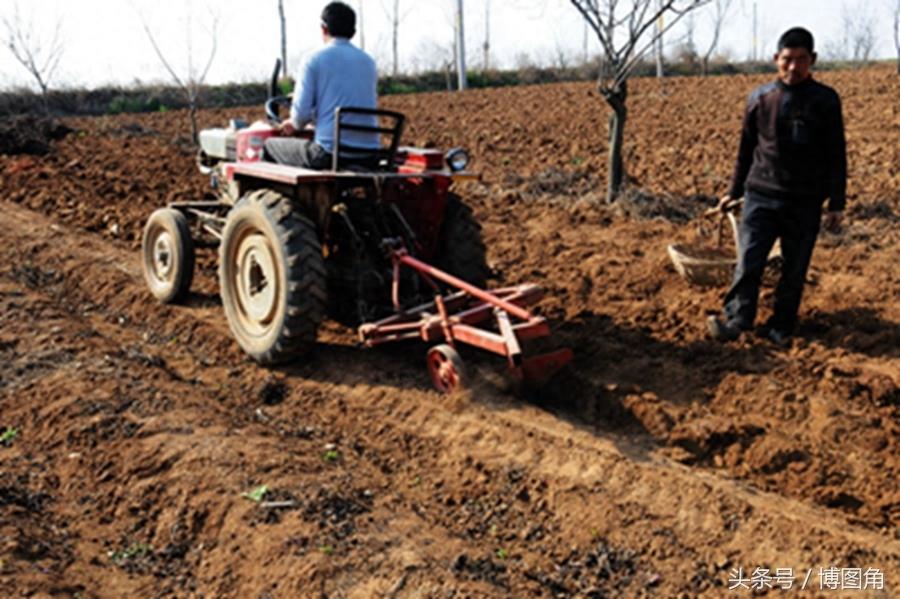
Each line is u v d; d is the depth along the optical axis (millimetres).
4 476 3961
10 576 3156
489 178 10055
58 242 7609
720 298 5637
